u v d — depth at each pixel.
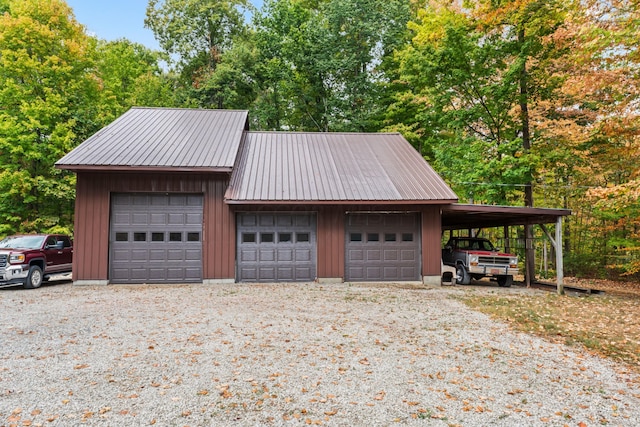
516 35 16.28
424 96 19.17
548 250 23.91
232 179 13.36
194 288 11.95
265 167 14.48
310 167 14.70
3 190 19.91
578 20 11.38
